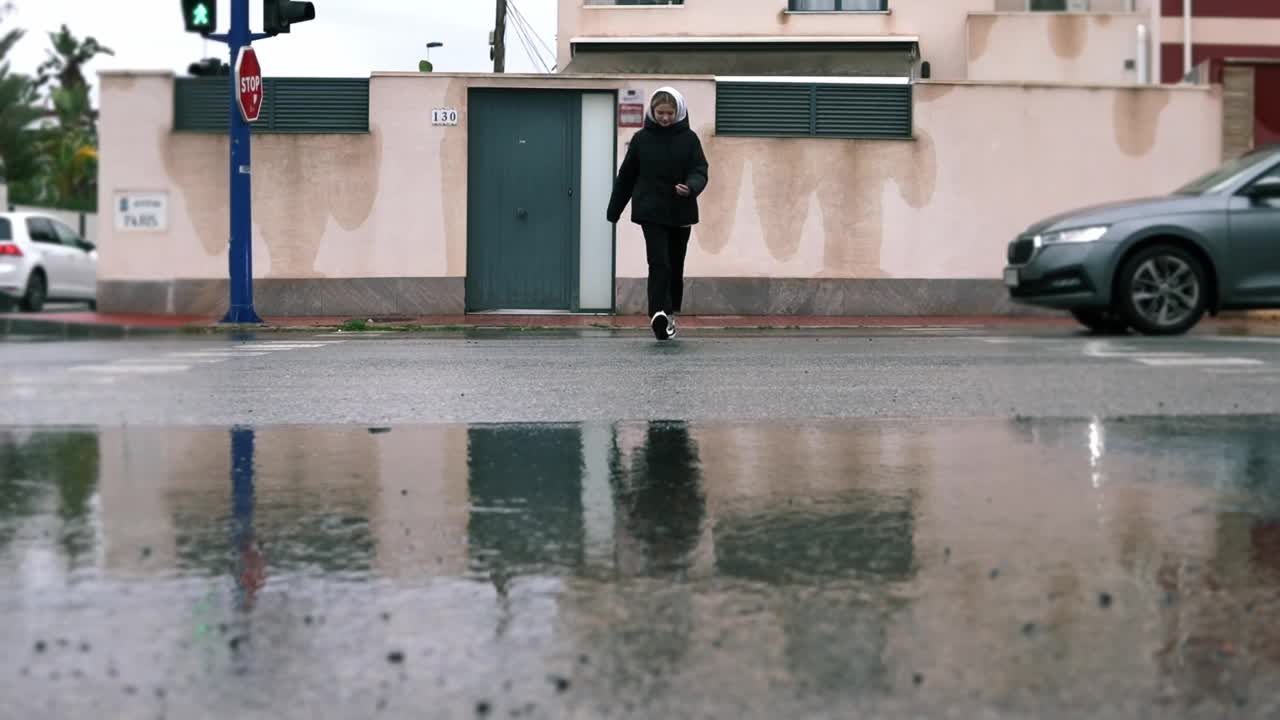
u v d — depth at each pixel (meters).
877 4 24.22
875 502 4.35
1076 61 23.39
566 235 17.95
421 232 17.83
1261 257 12.49
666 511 4.23
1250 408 6.66
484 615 3.04
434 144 17.77
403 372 8.77
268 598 3.19
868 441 5.65
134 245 17.92
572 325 15.66
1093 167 18.12
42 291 23.05
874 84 17.91
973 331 14.27
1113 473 4.84
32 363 9.63
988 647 2.79
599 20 24.59
